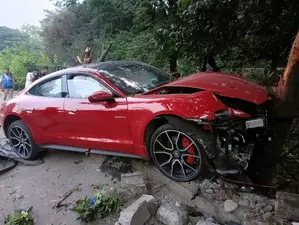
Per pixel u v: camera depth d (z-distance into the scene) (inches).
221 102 130.2
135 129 143.9
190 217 129.2
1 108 212.1
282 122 150.8
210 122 123.0
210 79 151.9
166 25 287.4
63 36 803.4
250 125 128.4
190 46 262.7
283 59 289.9
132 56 462.9
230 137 126.7
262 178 154.0
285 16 225.3
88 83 164.6
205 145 127.0
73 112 165.8
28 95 196.4
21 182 180.5
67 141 175.8
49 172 186.7
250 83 153.3
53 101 177.5
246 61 305.3
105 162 180.9
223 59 313.0
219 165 126.8
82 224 137.6
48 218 145.3
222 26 234.1
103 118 153.8
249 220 117.6
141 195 146.6
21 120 199.8
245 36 263.9
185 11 224.5
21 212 145.8
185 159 136.3
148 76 174.1
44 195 163.9
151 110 136.9
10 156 209.5
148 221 131.0
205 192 135.1
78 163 190.2
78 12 776.3
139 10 421.7
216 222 123.6
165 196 144.4
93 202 142.2
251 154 137.2
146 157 147.6
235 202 128.3
